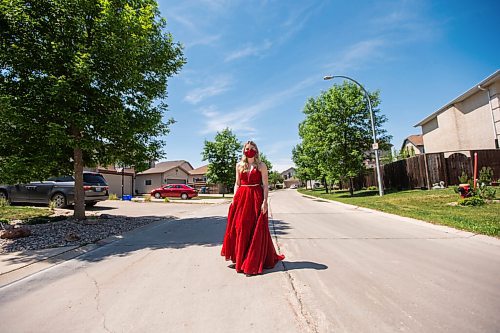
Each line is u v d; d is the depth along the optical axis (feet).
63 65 20.86
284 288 9.25
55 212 32.14
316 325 6.82
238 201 11.85
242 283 9.82
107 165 27.99
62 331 6.85
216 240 17.52
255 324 6.94
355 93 64.49
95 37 21.47
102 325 7.09
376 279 9.88
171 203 59.06
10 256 14.24
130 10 21.56
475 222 19.42
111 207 45.09
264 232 11.39
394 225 21.57
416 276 10.12
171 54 27.66
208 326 6.89
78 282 10.36
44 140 21.83
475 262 11.66
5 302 8.68
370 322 6.89
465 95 60.44
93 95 22.26
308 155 96.63
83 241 17.42
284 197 79.56
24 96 20.57
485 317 7.04
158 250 15.15
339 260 12.39
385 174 66.74
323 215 29.37
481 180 32.22
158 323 7.11
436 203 32.09
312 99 72.74
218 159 104.94
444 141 70.28
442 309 7.52
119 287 9.74
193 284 9.83
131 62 22.48
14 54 19.79
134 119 24.75
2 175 20.03
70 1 20.88
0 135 20.17
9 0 18.93
